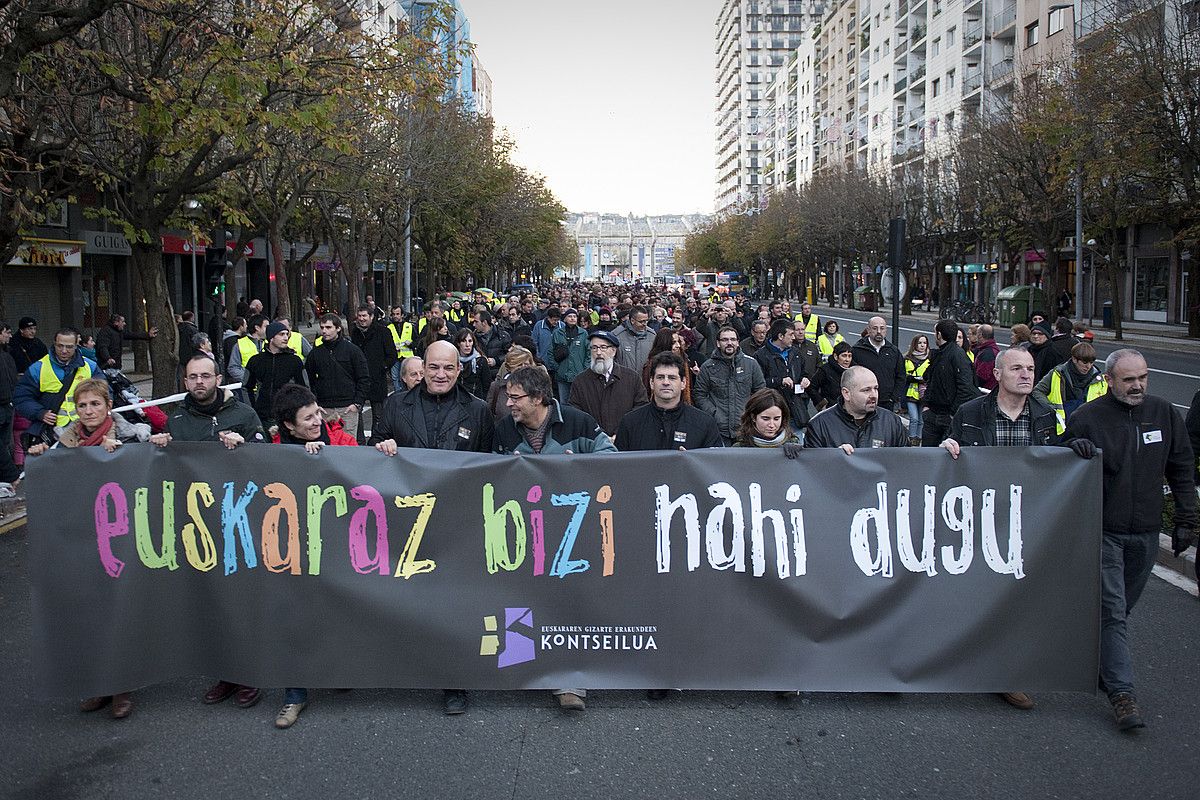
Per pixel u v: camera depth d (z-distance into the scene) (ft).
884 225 196.34
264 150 45.93
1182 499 17.44
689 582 16.66
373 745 15.44
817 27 354.74
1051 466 16.57
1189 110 89.20
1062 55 140.67
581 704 16.60
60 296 86.22
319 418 17.26
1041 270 178.09
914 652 16.63
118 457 16.46
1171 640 20.03
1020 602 16.65
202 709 16.89
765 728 16.06
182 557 16.70
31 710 16.85
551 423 18.37
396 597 16.58
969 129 151.02
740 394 27.73
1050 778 14.40
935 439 35.04
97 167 50.96
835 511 16.63
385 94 47.16
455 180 113.50
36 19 33.42
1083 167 105.91
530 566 16.66
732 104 614.75
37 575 16.26
